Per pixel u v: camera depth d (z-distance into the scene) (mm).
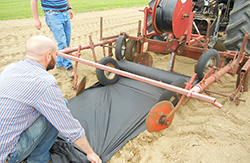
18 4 13391
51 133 2115
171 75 3443
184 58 5070
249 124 2816
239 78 3268
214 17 4609
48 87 1674
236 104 3143
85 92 3527
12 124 1677
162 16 3197
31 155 2119
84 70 4531
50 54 1870
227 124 2830
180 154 2404
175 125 2852
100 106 3107
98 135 2578
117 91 3508
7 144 1701
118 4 14203
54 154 2316
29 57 1792
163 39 4828
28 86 1624
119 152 2438
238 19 3498
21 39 6312
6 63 4770
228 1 4391
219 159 2320
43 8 3893
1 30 7105
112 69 2557
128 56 4434
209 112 3070
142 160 2344
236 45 3672
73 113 2986
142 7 13094
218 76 2613
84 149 2010
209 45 4211
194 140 2598
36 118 1864
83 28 7672
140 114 2930
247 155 2357
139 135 2676
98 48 5730
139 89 3498
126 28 7793
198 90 2225
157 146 2525
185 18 3371
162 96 2717
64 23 4176
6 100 1604
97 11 11406
